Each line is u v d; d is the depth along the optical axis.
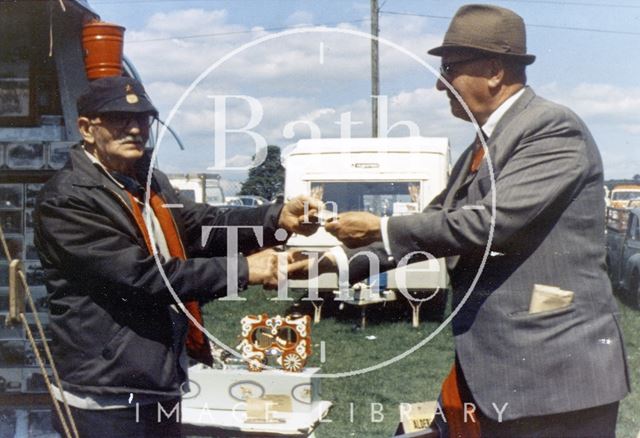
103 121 2.50
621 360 2.42
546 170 2.34
